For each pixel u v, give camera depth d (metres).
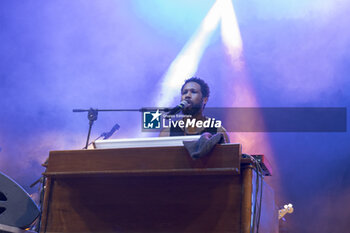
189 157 1.90
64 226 2.02
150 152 1.95
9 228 1.99
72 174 2.02
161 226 1.92
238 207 1.84
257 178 1.93
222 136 1.88
